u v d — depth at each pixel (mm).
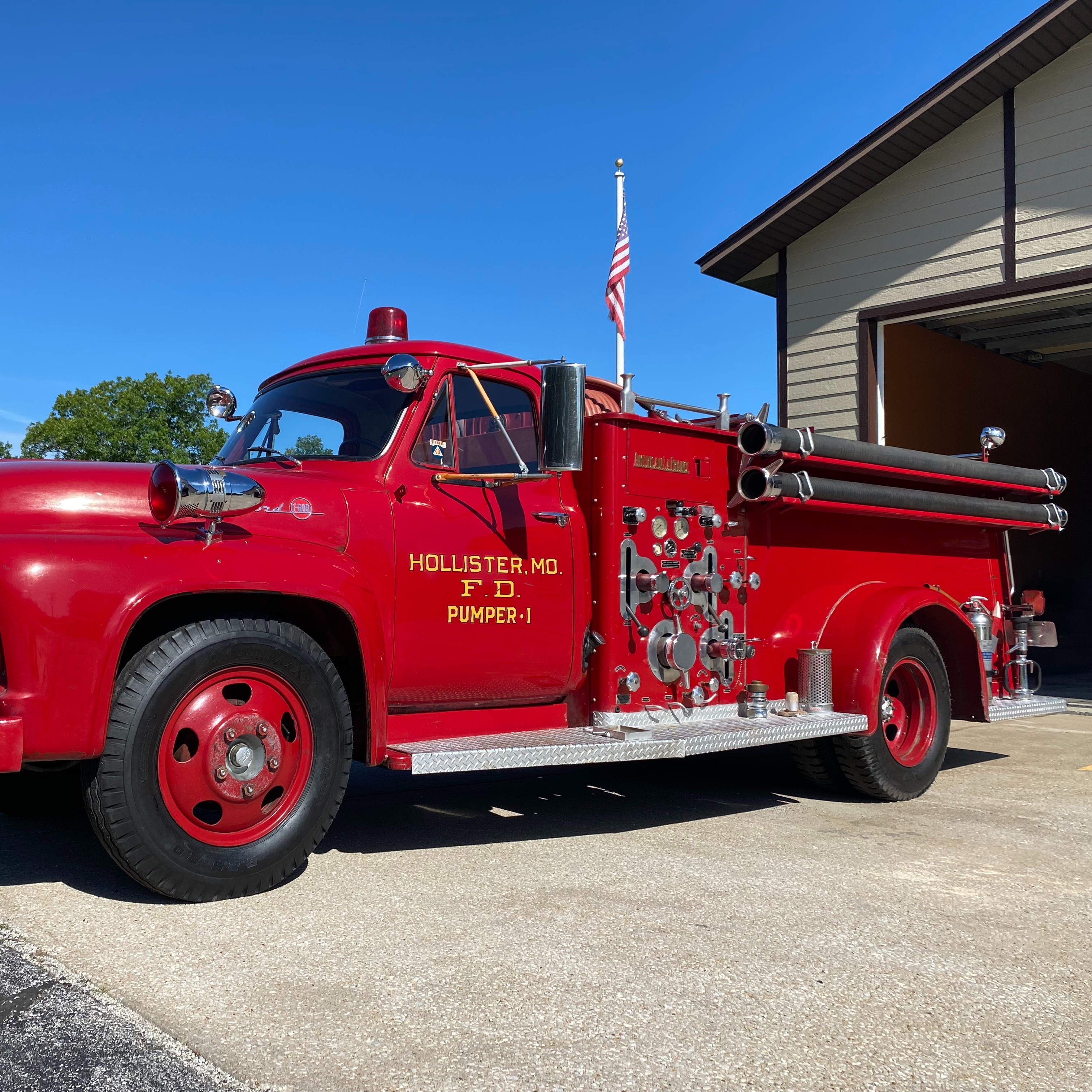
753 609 5184
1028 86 9273
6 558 3002
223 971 2715
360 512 3828
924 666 5531
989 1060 2301
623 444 4602
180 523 3350
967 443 13523
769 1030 2432
